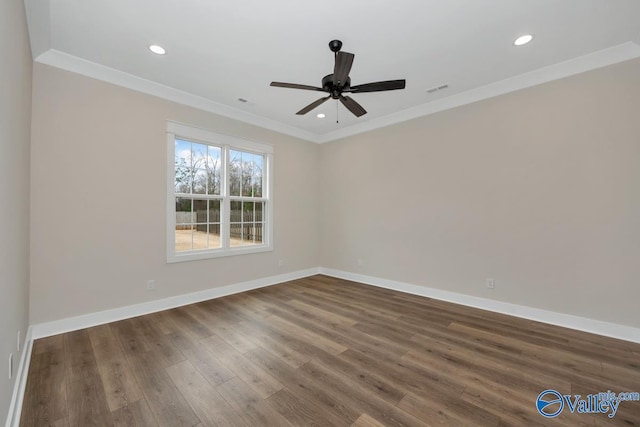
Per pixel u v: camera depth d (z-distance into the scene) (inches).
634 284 100.2
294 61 111.2
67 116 107.8
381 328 113.3
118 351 93.2
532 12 83.9
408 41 98.2
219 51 104.3
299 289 172.4
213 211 156.9
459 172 143.4
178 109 139.3
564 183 113.7
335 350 95.1
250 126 171.8
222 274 158.1
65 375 79.1
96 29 91.2
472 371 82.4
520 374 80.7
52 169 104.4
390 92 138.9
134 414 64.6
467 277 141.0
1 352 52.0
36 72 101.1
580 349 95.0
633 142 100.2
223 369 83.2
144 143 128.0
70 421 62.1
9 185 61.1
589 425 61.7
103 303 116.5
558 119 115.0
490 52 105.1
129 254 123.6
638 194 99.5
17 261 72.7
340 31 92.6
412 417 63.8
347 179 197.6
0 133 51.3
